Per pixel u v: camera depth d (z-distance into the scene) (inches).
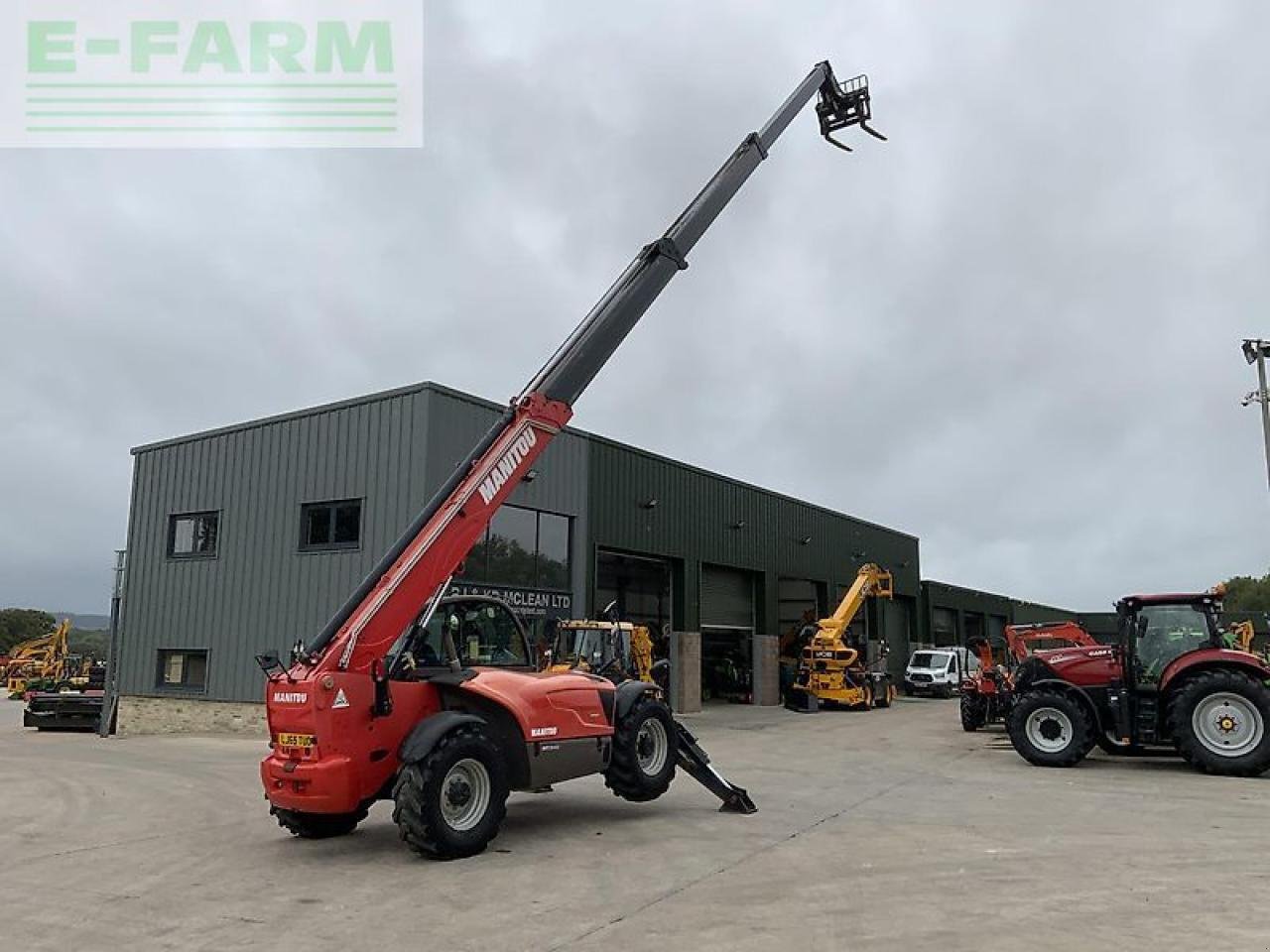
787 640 1375.5
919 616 1870.1
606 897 252.7
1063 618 3046.3
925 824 361.1
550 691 346.6
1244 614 1373.0
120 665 876.0
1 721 1095.0
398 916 237.3
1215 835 336.2
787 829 350.6
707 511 1151.6
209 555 834.8
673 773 397.7
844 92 605.3
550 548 876.0
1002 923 225.8
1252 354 1028.5
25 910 248.4
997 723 886.4
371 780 306.2
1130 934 216.4
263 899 255.6
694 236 443.2
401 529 721.6
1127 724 535.2
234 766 579.5
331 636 317.7
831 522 1512.1
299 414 798.5
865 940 213.2
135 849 327.9
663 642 1223.5
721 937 216.5
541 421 373.7
